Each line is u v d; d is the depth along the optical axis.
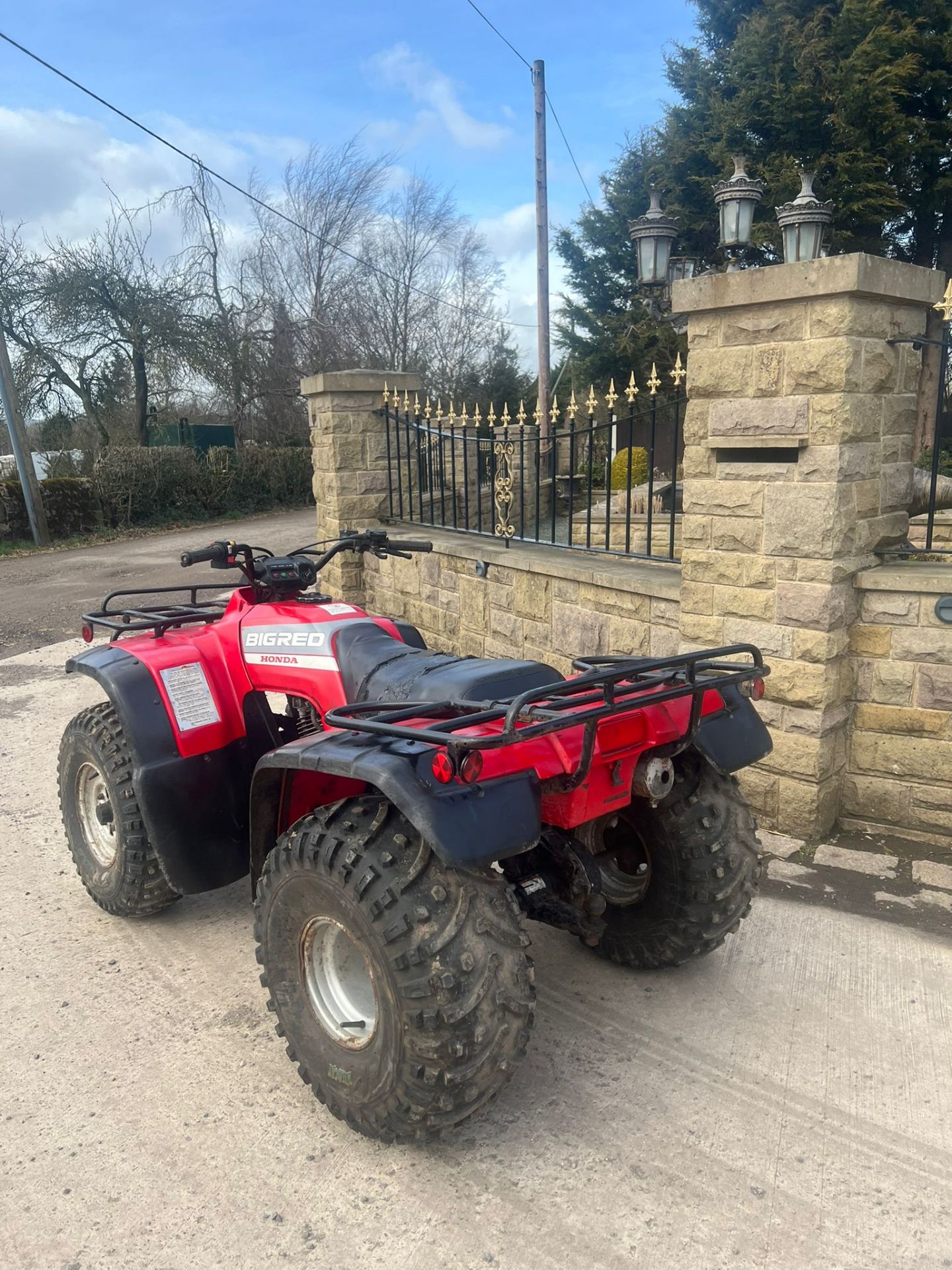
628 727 2.52
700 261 18.55
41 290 20.41
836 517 3.71
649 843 2.97
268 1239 2.10
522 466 5.88
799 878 3.74
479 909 2.15
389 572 7.38
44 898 3.81
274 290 26.94
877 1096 2.50
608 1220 2.12
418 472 7.22
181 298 21.59
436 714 2.47
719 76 17.55
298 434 24.95
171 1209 2.20
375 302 29.67
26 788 5.04
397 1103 2.18
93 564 14.48
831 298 3.57
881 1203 2.15
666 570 4.92
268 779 2.63
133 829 3.29
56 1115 2.53
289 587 3.52
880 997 2.96
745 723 2.87
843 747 4.09
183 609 3.96
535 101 14.84
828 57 15.48
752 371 3.82
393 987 2.11
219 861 3.24
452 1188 2.23
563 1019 2.89
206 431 23.30
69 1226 2.16
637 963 3.10
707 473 4.06
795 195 15.20
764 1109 2.46
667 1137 2.37
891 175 15.60
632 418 4.84
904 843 4.00
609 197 20.69
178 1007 3.03
